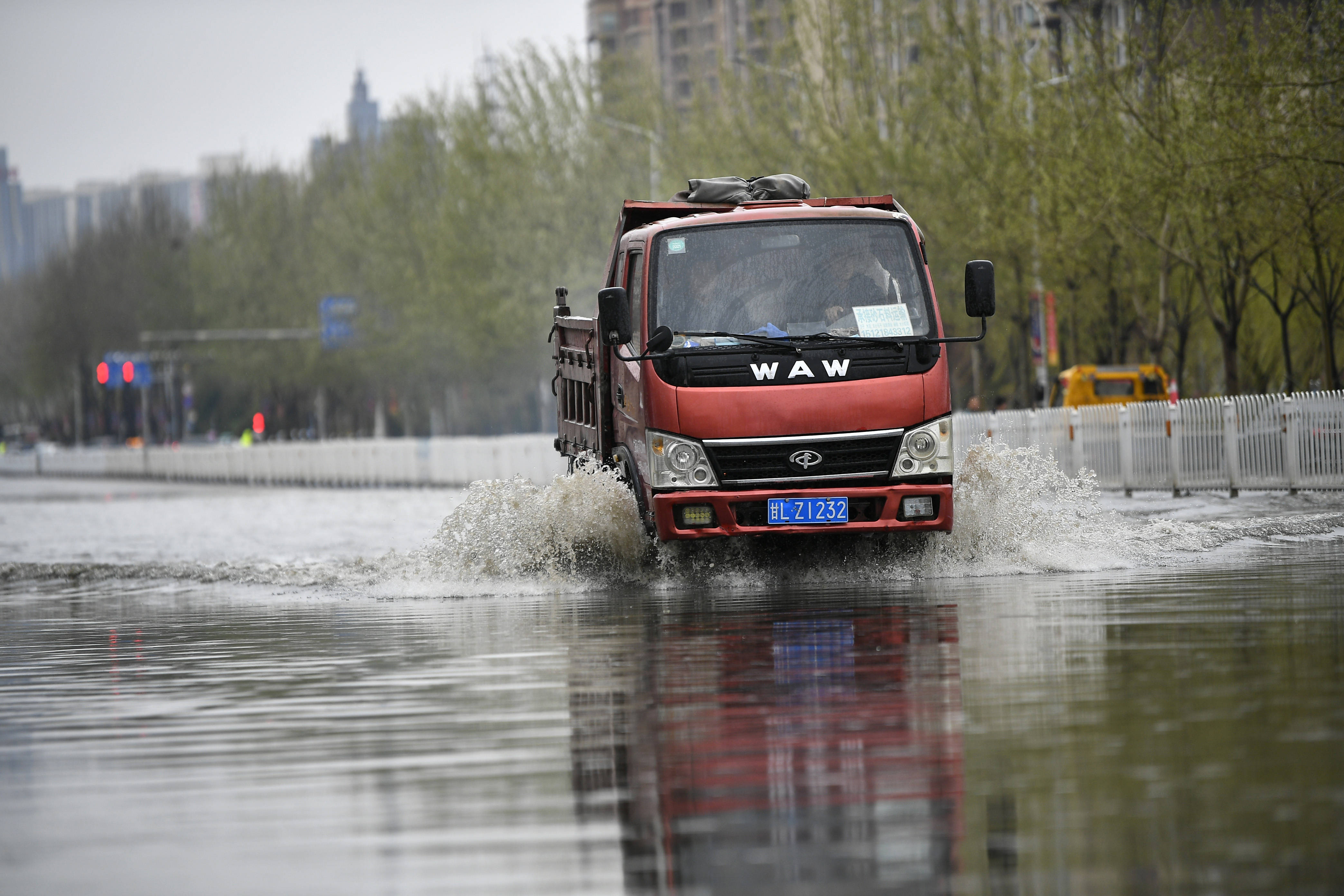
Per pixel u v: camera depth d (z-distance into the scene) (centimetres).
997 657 1502
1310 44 5850
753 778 988
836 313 2580
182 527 5619
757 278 2598
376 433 19925
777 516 2530
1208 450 4678
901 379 2550
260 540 4647
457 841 855
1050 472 2784
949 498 2556
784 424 2519
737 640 1745
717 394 2525
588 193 11756
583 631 1920
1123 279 7688
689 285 2594
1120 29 7106
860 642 1672
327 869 804
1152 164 6544
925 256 2653
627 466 2731
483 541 2789
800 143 9119
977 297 2611
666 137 11362
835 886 747
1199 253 6644
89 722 1345
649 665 1559
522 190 12394
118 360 18038
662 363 2544
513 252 12231
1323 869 746
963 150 7862
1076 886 733
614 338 2592
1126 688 1274
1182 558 2700
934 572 2606
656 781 990
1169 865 760
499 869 795
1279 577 2275
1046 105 7412
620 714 1258
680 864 793
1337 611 1795
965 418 6069
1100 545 2848
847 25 8906
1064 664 1430
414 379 16475
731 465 2531
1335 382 6188
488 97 13150
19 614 2617
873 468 2545
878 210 2675
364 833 881
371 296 16188
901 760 1024
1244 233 6272
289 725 1274
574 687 1426
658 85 11738
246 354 19100
